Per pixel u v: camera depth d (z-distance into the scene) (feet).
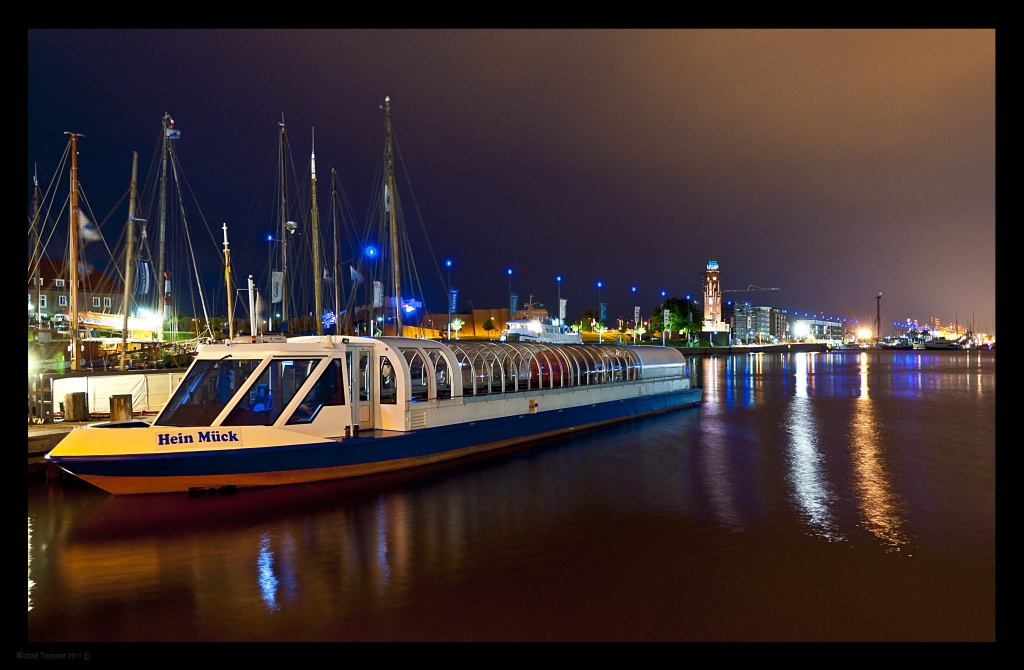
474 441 60.90
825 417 101.71
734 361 355.77
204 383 45.88
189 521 39.78
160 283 131.95
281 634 26.02
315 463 47.37
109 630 26.27
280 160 115.24
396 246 110.42
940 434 83.76
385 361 54.65
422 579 31.37
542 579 31.60
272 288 114.62
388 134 110.22
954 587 31.14
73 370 76.13
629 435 76.38
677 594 30.04
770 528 40.14
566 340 263.49
